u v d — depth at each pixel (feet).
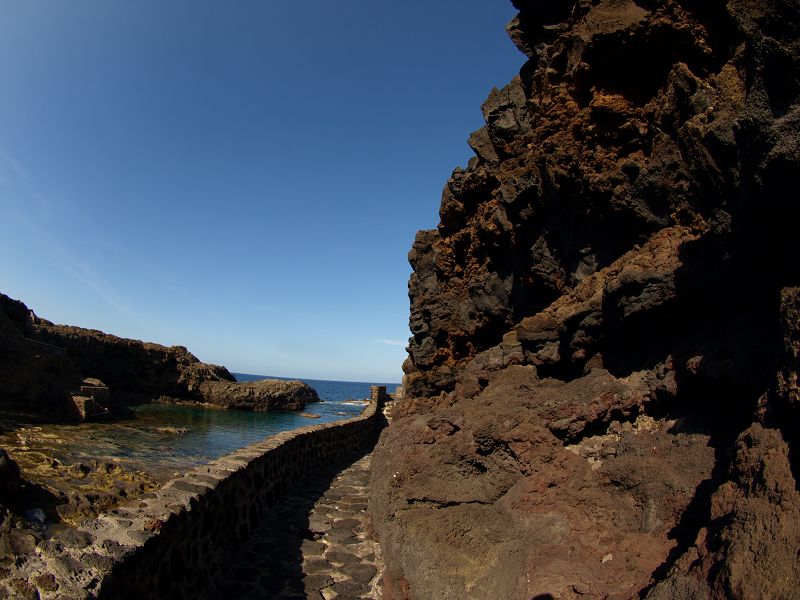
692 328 12.64
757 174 8.48
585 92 16.93
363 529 22.61
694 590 7.33
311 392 164.86
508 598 11.20
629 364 14.19
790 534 6.45
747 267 10.54
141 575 11.16
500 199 21.26
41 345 65.41
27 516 19.33
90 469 31.63
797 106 7.71
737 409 10.87
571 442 14.23
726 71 11.03
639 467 11.66
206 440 56.44
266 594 16.01
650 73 15.46
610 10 15.56
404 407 27.96
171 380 105.81
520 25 23.41
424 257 35.86
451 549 13.66
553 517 12.45
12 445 36.81
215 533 16.70
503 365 19.26
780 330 8.13
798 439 7.38
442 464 16.30
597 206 16.40
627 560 10.36
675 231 13.79
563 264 18.88
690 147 11.37
